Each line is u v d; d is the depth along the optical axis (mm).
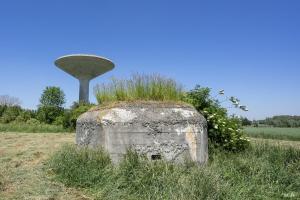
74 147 8328
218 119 8742
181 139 7449
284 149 8734
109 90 8773
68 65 26484
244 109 9258
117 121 7410
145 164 6438
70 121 23656
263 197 5605
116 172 6375
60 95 38094
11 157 9453
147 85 8250
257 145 9398
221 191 5266
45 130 23359
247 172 6613
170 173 6117
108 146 7406
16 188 5988
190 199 4922
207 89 9117
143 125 7348
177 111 7688
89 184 6176
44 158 9109
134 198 5449
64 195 5699
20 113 30953
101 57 26203
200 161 7508
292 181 6312
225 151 8531
